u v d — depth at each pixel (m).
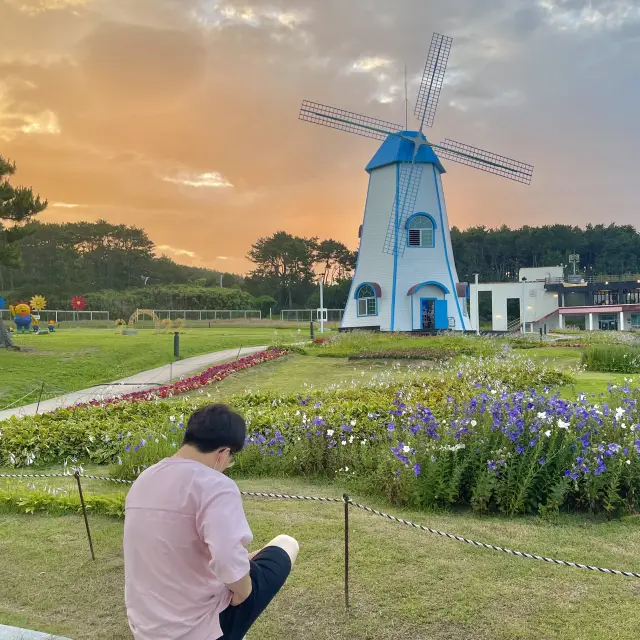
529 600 4.16
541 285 57.31
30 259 100.88
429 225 32.59
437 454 6.37
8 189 24.08
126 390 16.64
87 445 9.28
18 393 16.25
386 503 6.35
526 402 7.17
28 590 4.66
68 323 57.34
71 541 5.58
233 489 2.75
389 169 32.81
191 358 24.06
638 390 8.81
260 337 35.38
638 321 54.97
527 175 34.72
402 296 32.16
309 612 4.14
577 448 6.09
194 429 2.89
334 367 20.00
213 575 2.71
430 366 19.62
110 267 106.50
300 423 8.75
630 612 3.96
